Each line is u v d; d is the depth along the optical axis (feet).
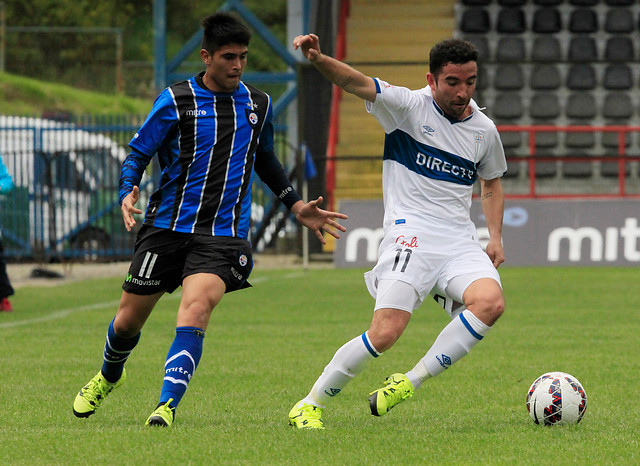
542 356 86.28
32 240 209.56
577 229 191.62
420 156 56.29
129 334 56.70
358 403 64.23
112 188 205.26
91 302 138.21
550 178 237.66
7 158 215.92
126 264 215.51
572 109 249.75
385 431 52.34
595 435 51.19
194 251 54.44
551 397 54.44
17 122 230.68
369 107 56.13
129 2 547.08
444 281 55.42
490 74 256.32
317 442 48.78
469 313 53.26
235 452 46.16
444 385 71.31
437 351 53.72
